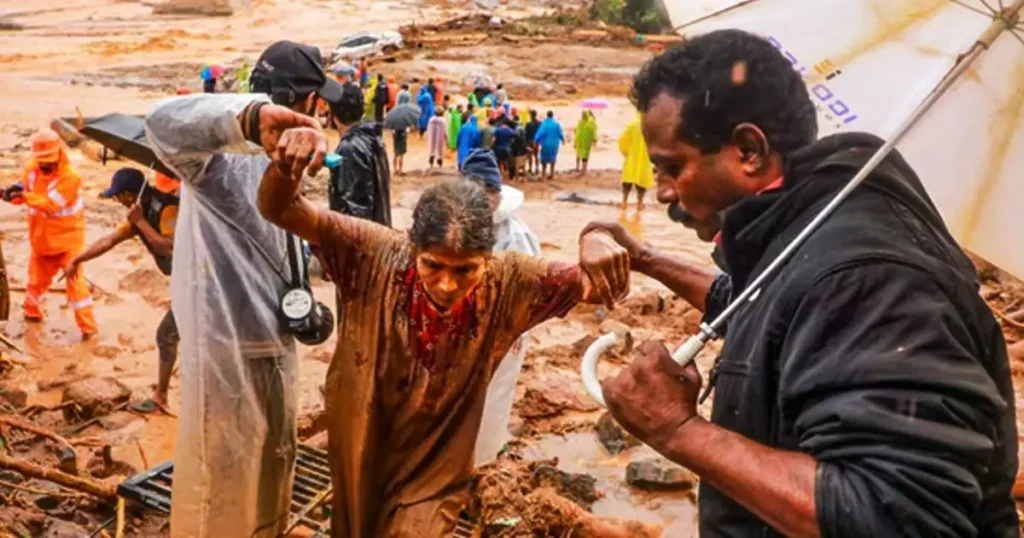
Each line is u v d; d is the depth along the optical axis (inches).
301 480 223.0
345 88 264.1
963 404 75.5
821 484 76.0
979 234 106.0
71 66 1321.4
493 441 242.5
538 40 1651.1
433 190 140.9
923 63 106.7
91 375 357.1
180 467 188.2
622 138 717.9
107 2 2017.7
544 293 152.9
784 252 86.4
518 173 845.8
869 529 73.3
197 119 155.5
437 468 158.1
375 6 2188.7
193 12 1898.4
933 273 80.8
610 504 264.5
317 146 135.2
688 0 120.8
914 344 76.8
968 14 104.6
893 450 73.9
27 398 333.4
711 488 97.9
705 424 84.9
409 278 150.0
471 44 1608.0
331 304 435.8
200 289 183.2
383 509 160.9
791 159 90.9
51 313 424.5
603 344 97.3
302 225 148.7
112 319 420.2
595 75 1469.0
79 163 740.7
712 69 90.7
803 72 111.7
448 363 151.6
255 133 151.4
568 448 297.9
